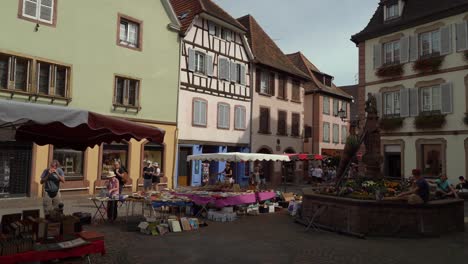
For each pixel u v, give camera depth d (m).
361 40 25.03
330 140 36.09
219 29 24.28
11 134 6.86
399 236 9.28
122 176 13.53
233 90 25.27
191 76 22.33
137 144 19.12
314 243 8.54
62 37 16.56
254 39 28.92
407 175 21.98
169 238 8.89
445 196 13.40
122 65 18.80
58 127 7.41
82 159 17.14
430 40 21.56
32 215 6.34
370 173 11.77
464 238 9.23
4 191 14.80
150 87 20.00
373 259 7.24
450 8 20.16
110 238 8.73
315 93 34.88
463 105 19.72
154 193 12.11
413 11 22.55
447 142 20.23
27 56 15.35
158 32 20.53
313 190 12.16
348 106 39.38
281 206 14.91
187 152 22.45
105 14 18.19
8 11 14.95
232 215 11.68
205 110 23.12
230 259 7.13
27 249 5.27
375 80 24.09
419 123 21.34
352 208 9.54
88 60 17.45
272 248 8.04
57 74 16.61
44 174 9.92
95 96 17.69
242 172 25.91
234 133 25.23
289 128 30.25
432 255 7.55
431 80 21.19
